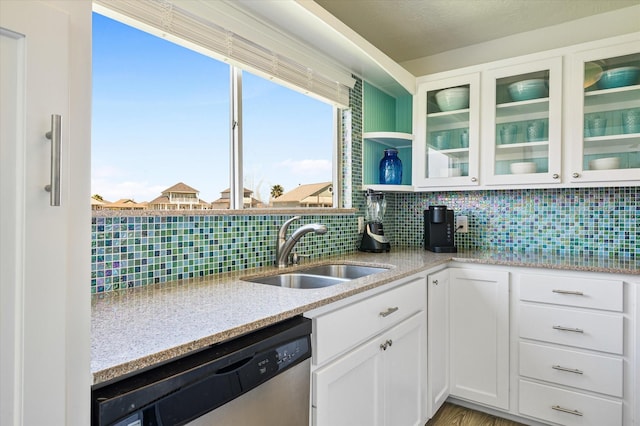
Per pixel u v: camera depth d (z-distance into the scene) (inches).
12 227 21.0
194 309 42.5
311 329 45.6
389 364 62.7
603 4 87.7
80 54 24.1
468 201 110.0
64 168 23.1
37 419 22.1
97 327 36.0
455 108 98.5
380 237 99.5
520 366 80.4
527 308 79.6
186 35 58.2
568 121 84.9
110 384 28.3
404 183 117.0
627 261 81.3
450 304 88.4
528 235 101.6
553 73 86.0
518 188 92.0
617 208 91.0
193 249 61.1
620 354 70.8
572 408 75.2
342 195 99.5
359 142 102.2
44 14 22.0
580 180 83.6
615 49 79.8
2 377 20.8
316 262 81.0
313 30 75.3
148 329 35.4
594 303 73.0
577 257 88.4
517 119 91.8
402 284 68.6
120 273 51.8
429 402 78.2
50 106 22.3
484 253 96.4
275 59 74.5
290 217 79.7
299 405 43.5
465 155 97.8
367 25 96.0
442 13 90.5
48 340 22.6
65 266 23.4
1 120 20.5
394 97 118.3
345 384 51.5
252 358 36.7
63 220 23.1
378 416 59.2
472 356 85.6
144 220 54.4
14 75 20.9
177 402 30.1
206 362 32.9
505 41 103.5
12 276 21.0
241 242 69.1
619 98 81.8
